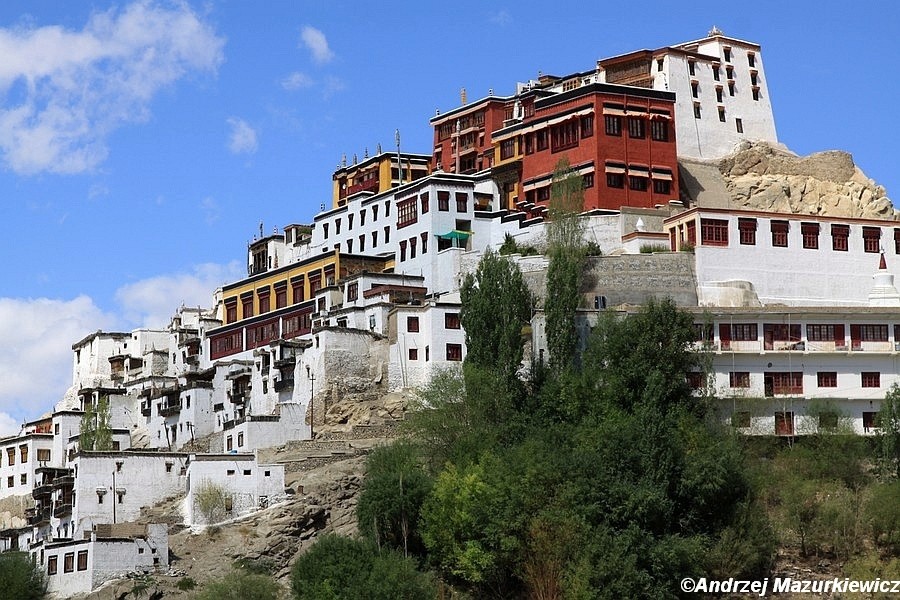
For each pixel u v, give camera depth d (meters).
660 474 127.81
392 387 157.12
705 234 163.00
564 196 172.50
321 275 182.88
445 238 178.88
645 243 169.62
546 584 120.69
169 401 177.12
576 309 150.00
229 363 175.00
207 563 133.25
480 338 148.25
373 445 148.12
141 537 133.25
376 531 128.25
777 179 191.62
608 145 180.50
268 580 125.75
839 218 166.75
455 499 127.38
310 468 144.25
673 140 185.00
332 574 120.62
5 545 158.38
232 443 157.62
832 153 195.62
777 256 164.25
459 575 126.12
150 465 149.62
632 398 139.38
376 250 188.12
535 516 124.50
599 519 124.75
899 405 141.38
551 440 134.75
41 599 133.25
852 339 148.50
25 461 179.75
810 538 129.50
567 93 184.88
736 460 130.75
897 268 167.38
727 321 147.38
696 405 140.62
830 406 144.50
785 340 147.88
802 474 136.75
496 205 189.00
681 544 122.62
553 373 146.62
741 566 124.31
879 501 129.88
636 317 143.50
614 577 119.62
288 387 162.75
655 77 197.00
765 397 145.38
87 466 147.88
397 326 157.75
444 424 141.00
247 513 139.00
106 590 129.25
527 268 164.62
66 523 150.00
